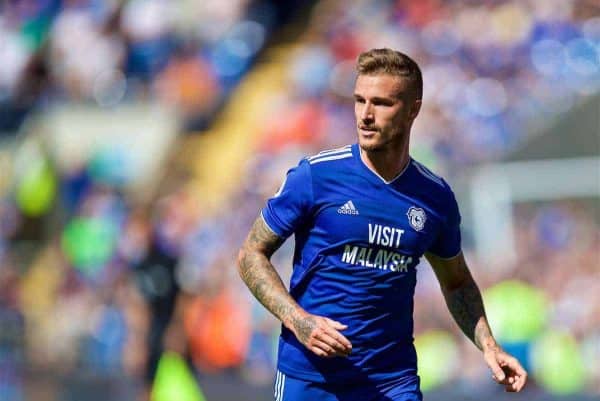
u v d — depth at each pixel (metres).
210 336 45.50
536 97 49.25
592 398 32.94
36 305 61.53
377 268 17.00
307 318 16.25
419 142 49.91
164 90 66.81
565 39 51.94
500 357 17.66
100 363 48.53
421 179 17.22
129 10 70.12
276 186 54.56
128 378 39.12
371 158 16.94
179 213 39.62
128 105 66.94
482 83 52.38
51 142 67.56
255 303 45.62
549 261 42.12
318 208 16.97
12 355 52.06
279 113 59.97
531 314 38.84
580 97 47.19
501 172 46.28
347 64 58.88
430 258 18.23
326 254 17.02
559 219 44.31
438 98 53.12
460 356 39.59
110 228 58.66
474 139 49.78
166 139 64.94
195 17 69.38
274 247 17.22
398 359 17.36
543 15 53.06
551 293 40.53
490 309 39.50
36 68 72.81
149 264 36.78
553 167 45.38
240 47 67.56
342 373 17.16
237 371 44.31
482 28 54.78
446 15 57.41
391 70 16.55
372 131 16.58
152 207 37.41
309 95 59.19
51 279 62.62
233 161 60.91
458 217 17.69
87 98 68.31
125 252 51.75
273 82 64.25
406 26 58.88
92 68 69.50
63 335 54.25
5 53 74.31
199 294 46.44
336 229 16.92
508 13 54.47
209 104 65.56
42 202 65.75
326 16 66.19
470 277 18.45
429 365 40.28
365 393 17.20
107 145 66.25
